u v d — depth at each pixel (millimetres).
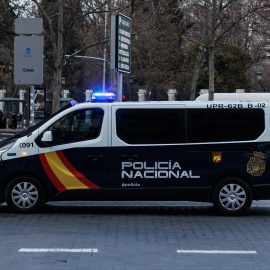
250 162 9688
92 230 8445
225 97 30031
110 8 25766
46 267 6289
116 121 9672
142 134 9664
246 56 46156
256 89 54094
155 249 7223
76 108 9758
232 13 25594
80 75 60906
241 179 9719
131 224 8984
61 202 11336
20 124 42781
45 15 27656
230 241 7766
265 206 11031
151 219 9461
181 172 9648
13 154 9695
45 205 10922
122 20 19359
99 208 10633
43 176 9672
